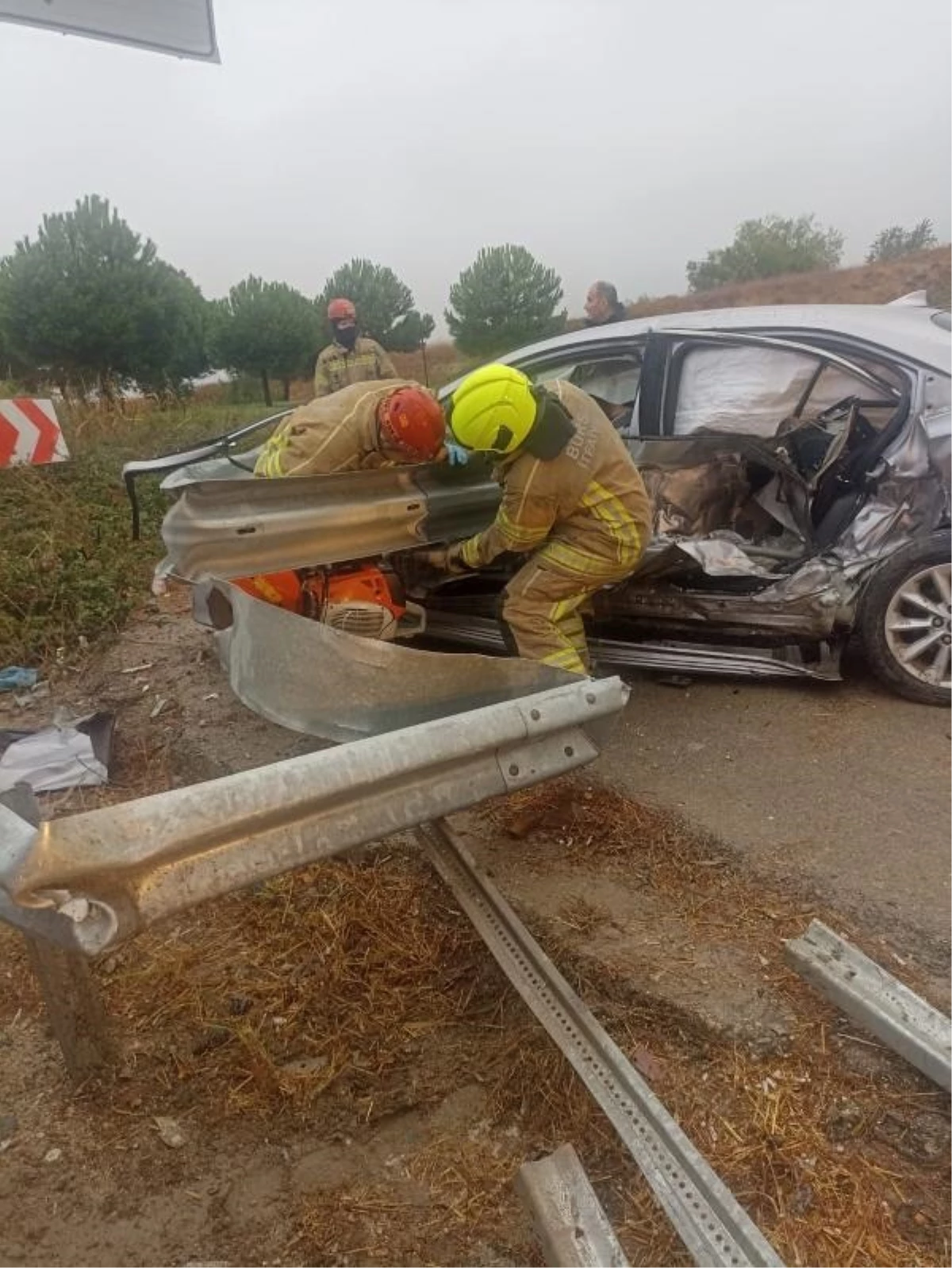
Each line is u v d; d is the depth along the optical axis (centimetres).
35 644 495
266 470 340
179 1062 232
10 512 678
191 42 449
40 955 210
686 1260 178
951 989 234
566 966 250
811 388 433
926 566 378
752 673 400
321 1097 224
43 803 353
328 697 263
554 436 310
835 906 266
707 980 238
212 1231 193
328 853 188
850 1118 203
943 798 318
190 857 172
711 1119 205
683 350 438
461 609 435
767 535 441
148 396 1229
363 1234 191
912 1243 178
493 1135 214
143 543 646
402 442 323
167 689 436
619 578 349
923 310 438
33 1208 199
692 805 323
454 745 203
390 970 258
